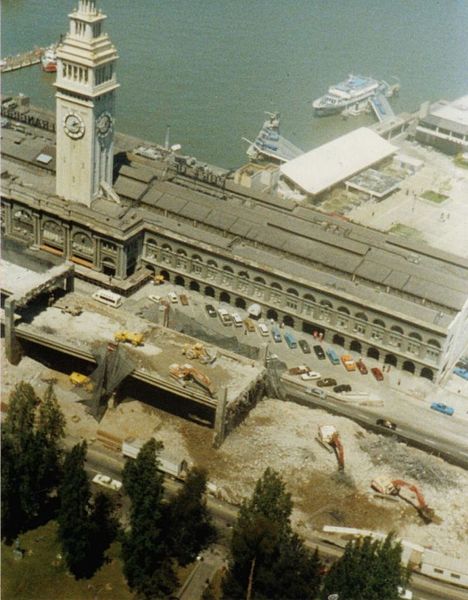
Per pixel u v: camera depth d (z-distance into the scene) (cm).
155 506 16512
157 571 16850
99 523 17488
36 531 18025
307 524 19038
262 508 16875
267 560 16088
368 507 19600
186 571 17512
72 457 16538
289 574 15962
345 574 15838
